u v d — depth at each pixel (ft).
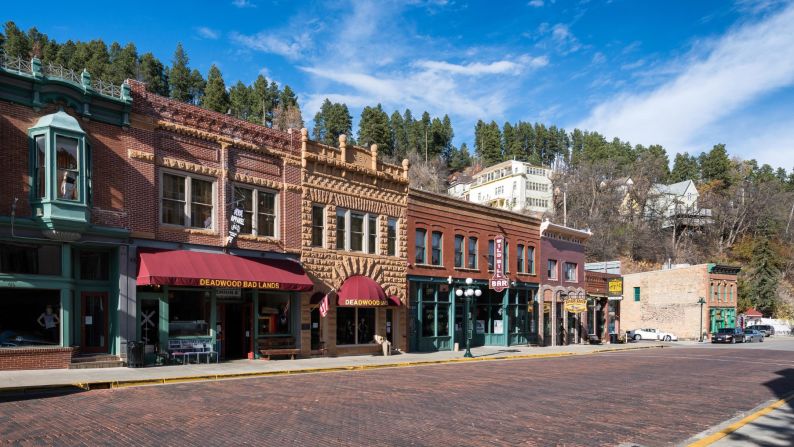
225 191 76.13
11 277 56.80
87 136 62.23
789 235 346.13
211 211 75.66
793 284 312.91
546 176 388.78
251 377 61.93
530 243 136.26
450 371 72.64
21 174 58.85
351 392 50.16
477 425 35.94
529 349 118.93
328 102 473.67
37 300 59.88
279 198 83.41
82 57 310.24
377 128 422.00
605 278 166.71
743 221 353.92
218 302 75.72
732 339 179.22
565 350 121.08
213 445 29.81
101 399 44.29
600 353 120.57
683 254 310.45
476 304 122.21
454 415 39.22
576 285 151.84
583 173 323.16
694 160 500.74
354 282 89.97
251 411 39.47
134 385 52.85
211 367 66.39
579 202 318.24
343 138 93.30
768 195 347.56
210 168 75.05
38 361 58.13
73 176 60.64
